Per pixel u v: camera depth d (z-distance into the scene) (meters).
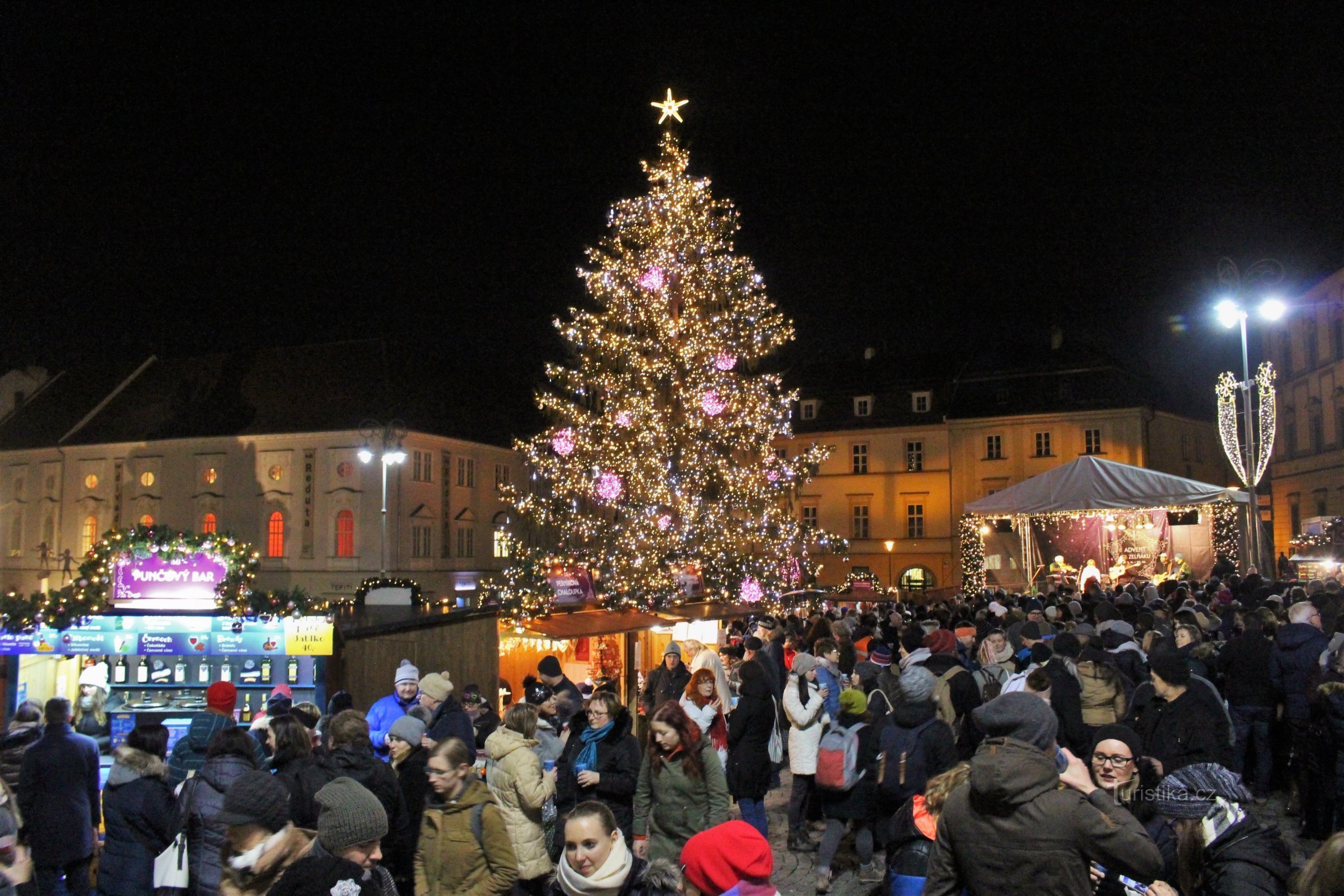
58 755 7.32
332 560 53.94
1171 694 7.06
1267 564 23.36
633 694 19.80
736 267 26.47
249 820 4.11
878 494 59.97
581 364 27.61
